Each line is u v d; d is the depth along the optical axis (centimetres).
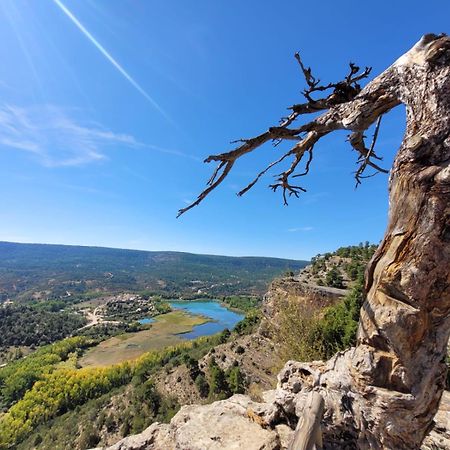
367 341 403
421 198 344
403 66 387
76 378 10594
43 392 9844
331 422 447
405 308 362
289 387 589
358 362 409
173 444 647
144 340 16638
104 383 10350
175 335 17400
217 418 664
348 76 575
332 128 507
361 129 466
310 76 565
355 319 2217
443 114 340
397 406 372
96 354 14738
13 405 10100
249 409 666
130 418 6406
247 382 4425
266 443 559
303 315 2331
